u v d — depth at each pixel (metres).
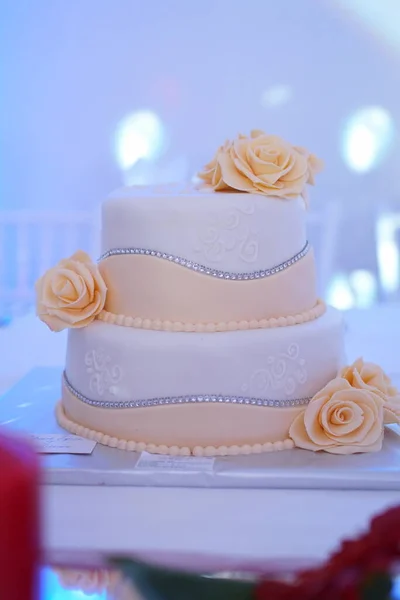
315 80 2.58
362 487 0.87
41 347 1.36
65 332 1.45
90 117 2.63
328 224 2.08
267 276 0.96
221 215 0.94
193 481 0.88
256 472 0.88
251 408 0.94
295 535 0.80
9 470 0.45
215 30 2.55
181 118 2.62
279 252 0.97
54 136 2.65
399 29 2.51
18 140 2.65
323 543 0.78
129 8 2.55
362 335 1.41
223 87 2.60
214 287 0.95
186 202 0.95
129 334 0.95
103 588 0.63
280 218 0.97
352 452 0.93
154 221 0.95
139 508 0.84
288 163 0.99
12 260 2.63
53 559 0.65
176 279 0.95
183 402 0.93
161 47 2.58
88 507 0.84
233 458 0.92
